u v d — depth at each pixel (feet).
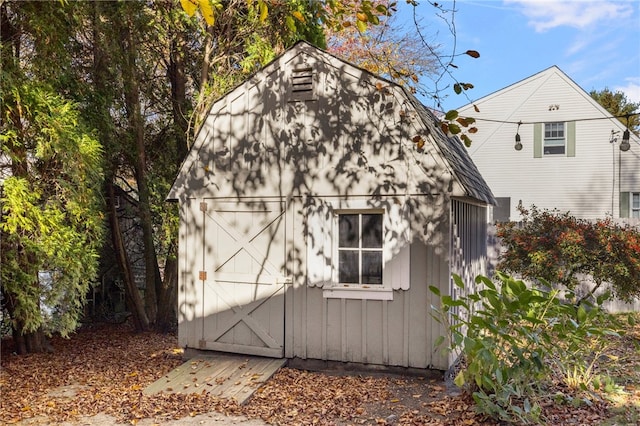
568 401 14.83
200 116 27.99
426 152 18.74
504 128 51.19
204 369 19.72
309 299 20.25
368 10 15.26
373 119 19.53
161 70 32.35
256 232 21.20
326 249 19.99
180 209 22.49
